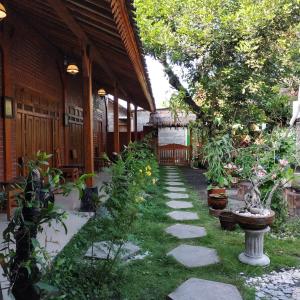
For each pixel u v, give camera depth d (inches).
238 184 293.4
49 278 77.8
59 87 352.2
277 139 190.5
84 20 159.8
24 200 70.4
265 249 162.2
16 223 69.4
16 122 247.4
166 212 242.7
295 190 260.8
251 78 321.7
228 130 304.2
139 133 696.4
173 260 145.9
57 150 334.0
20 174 249.9
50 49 317.1
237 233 190.1
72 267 107.4
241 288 121.1
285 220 200.2
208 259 148.3
